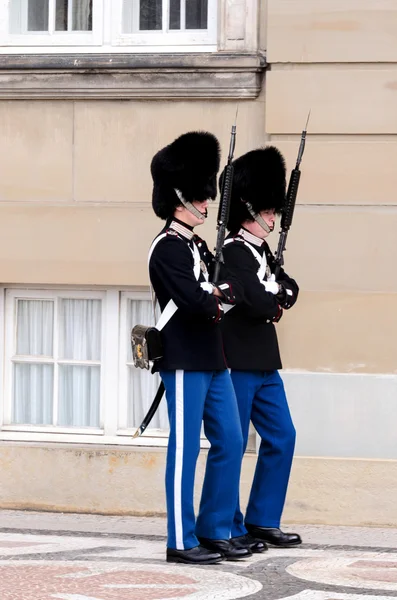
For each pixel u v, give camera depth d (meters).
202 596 15.61
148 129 23.09
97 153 23.22
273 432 19.30
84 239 23.23
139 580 16.62
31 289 23.95
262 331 19.09
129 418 23.86
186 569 17.45
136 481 22.92
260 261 19.05
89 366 24.03
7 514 22.94
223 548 18.23
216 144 18.30
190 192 18.02
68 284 23.52
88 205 23.22
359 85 22.19
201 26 23.36
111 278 23.17
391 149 22.16
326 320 22.34
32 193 23.41
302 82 22.31
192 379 17.78
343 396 22.28
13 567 17.59
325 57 22.20
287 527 21.97
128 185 23.14
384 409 22.20
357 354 22.30
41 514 23.02
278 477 19.42
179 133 22.98
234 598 15.54
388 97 22.12
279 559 18.45
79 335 24.03
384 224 22.20
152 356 17.72
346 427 22.30
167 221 18.34
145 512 22.91
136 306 23.70
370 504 22.08
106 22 23.55
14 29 23.94
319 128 22.28
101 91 23.06
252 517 19.61
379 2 22.05
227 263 18.83
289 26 22.30
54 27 23.78
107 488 23.02
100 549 19.48
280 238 19.67
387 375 22.20
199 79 22.73
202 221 18.22
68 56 23.09
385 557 18.92
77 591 15.84
